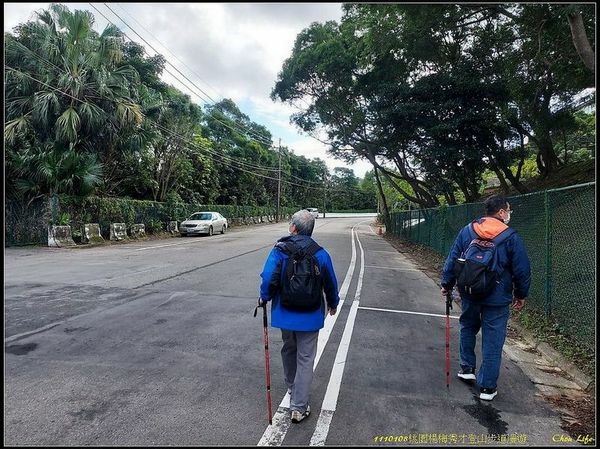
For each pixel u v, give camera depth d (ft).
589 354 15.64
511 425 11.18
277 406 11.69
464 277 12.59
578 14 18.93
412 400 12.41
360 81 65.36
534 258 22.41
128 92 62.80
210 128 145.69
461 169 57.21
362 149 78.74
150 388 12.50
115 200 65.62
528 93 48.19
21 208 54.95
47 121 53.83
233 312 21.33
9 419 10.56
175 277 30.86
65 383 12.66
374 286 30.91
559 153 79.05
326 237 81.87
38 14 57.00
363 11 45.50
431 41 48.21
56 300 22.89
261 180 163.43
